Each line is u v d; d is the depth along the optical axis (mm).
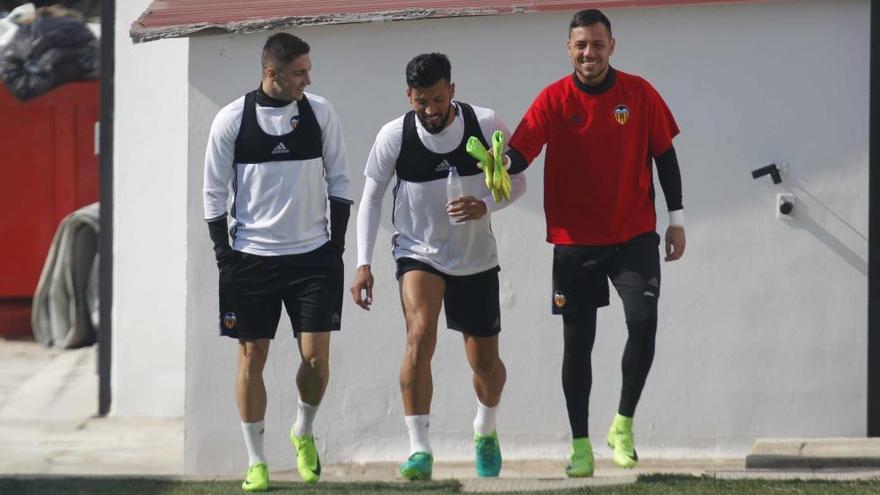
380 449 28797
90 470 31297
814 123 27516
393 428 28766
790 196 27594
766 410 27859
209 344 28906
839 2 27344
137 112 37531
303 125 21094
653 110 21734
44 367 45281
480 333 23062
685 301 27984
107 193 38406
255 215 21266
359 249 22625
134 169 37594
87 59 49531
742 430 27922
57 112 50719
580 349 22250
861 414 27641
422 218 22312
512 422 28484
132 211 37594
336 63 28453
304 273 21312
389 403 28734
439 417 28609
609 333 28141
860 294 27547
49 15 50969
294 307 21641
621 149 21547
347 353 28750
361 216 22672
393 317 28578
